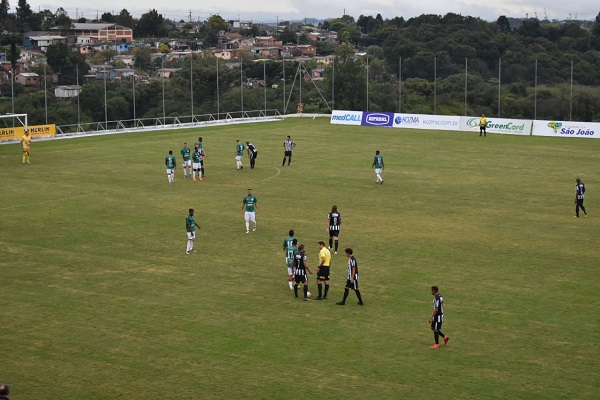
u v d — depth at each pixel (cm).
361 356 2627
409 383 2422
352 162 6756
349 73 11412
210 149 7494
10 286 3366
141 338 2786
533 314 3017
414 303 3152
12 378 2467
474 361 2584
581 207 4684
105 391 2378
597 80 14050
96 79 14575
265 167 6481
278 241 4125
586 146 7794
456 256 3834
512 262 3734
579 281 3431
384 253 3897
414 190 5544
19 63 15738
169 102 11388
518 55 15238
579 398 2317
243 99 11231
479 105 12481
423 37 16975
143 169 6359
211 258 3806
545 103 11994
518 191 5516
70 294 3262
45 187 5597
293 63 13662
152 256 3838
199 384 2420
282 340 2767
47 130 8412
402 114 9444
